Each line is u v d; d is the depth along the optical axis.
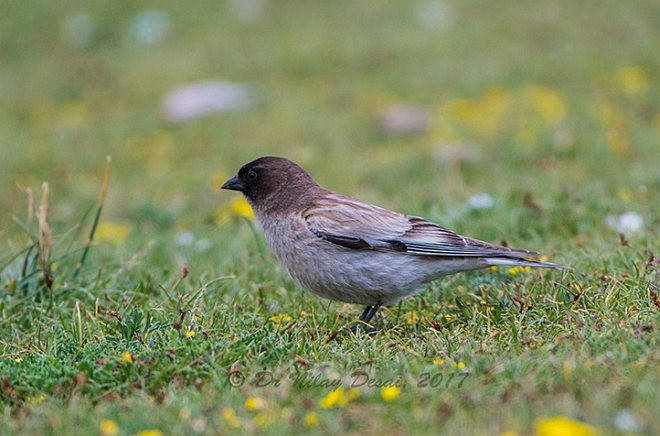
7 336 10.55
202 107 23.80
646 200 13.62
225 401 7.91
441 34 27.02
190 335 9.32
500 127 19.81
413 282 10.36
